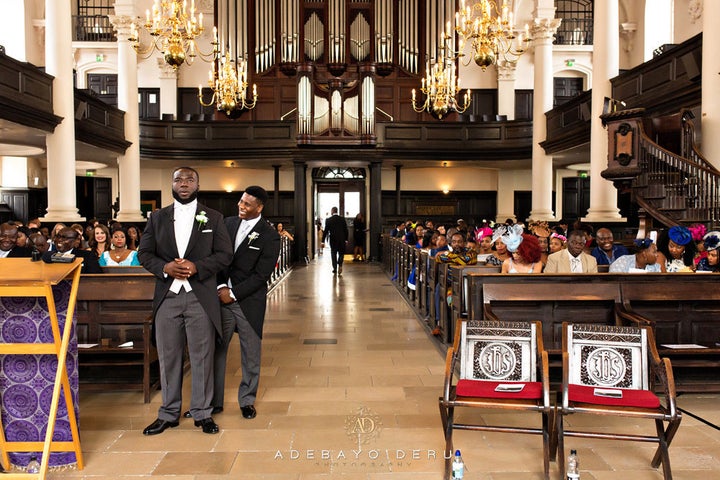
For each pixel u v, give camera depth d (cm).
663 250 768
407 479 343
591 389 343
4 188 1938
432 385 532
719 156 795
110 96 2006
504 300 500
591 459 371
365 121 1792
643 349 351
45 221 1107
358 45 1947
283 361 622
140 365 513
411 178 2131
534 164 1567
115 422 438
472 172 2127
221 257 416
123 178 1553
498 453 380
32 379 346
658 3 1850
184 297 411
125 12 1514
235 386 530
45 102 1087
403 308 983
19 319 340
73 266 333
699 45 917
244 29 1938
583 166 1925
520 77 2030
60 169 1123
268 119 1948
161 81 1969
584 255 588
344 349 679
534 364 365
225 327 453
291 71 1938
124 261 636
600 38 1142
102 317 530
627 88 1130
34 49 1895
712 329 529
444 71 1365
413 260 983
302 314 924
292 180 2109
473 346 374
